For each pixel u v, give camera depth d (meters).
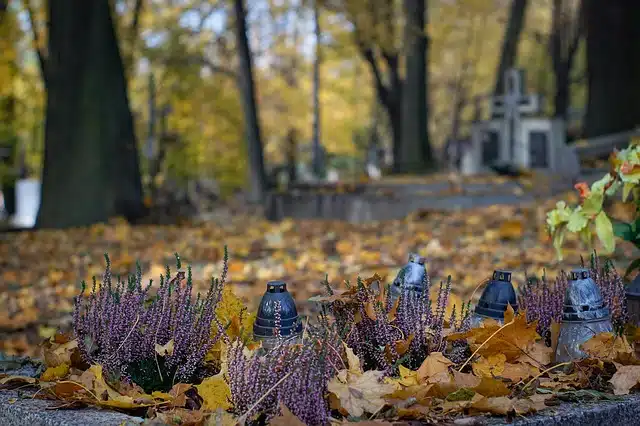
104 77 14.91
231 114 36.72
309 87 45.00
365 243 9.54
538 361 3.20
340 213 14.13
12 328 5.89
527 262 7.51
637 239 4.00
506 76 18.91
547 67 40.50
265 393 2.68
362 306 3.24
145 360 3.24
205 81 34.31
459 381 2.96
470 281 6.51
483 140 19.34
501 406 2.67
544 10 41.41
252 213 19.92
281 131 46.25
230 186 40.16
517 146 18.58
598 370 3.20
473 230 10.30
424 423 2.58
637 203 4.11
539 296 3.75
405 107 24.58
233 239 10.69
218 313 3.43
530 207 11.86
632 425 2.88
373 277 3.33
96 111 14.77
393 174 24.50
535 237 9.23
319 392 2.66
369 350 3.21
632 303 3.76
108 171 14.77
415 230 10.77
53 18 14.99
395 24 25.30
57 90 14.87
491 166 16.22
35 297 6.99
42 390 3.08
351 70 43.66
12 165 39.28
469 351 3.28
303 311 5.29
